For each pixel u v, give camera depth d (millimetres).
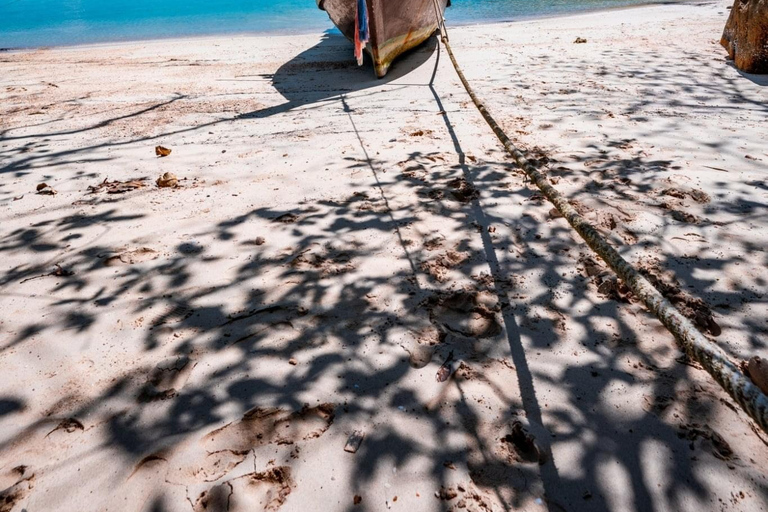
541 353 2594
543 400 2328
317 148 5164
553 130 5352
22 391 2453
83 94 7590
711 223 3600
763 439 2104
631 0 14938
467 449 2119
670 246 3371
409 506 1904
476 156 4820
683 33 9734
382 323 2838
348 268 3303
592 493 1934
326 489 1974
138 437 2209
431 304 2967
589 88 6656
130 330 2824
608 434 2154
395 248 3494
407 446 2139
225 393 2416
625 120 5527
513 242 3506
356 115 6094
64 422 2289
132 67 9375
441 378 2467
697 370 2436
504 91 6668
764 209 3734
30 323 2896
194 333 2793
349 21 8109
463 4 15742
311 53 9977
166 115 6465
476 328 2787
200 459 2102
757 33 6738
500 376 2469
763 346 2551
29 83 8344
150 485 2006
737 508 1856
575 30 10711
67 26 15008
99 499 1961
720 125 5297
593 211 3779
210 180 4566
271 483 2004
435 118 5855
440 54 8914
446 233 3641
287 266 3338
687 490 1925
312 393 2406
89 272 3330
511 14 13766
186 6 17438
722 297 2898
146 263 3408
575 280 3113
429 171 4559
